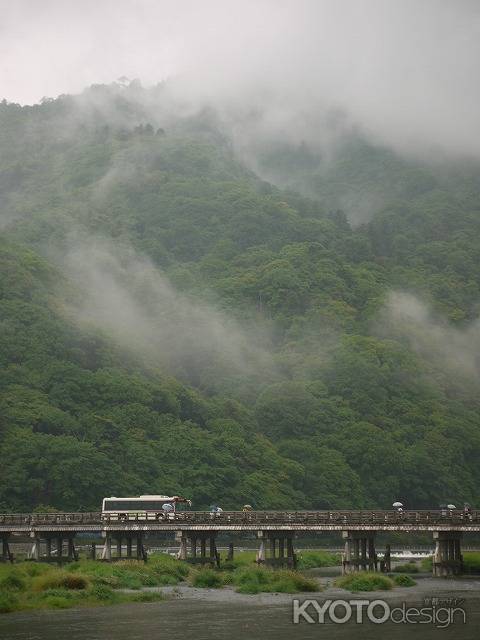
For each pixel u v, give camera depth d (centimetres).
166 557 15550
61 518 15775
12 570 12369
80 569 12850
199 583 12531
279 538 14900
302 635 8681
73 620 9425
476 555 16512
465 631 8950
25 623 9250
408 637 8600
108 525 15100
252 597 11200
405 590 12075
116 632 8781
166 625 9162
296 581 12181
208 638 8512
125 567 13162
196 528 15000
